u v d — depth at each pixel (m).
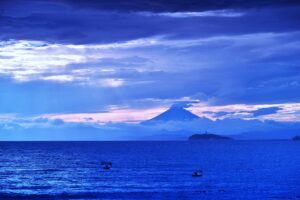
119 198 70.25
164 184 86.88
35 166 133.00
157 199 68.94
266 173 108.19
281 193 74.19
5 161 155.00
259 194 73.06
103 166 131.38
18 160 160.88
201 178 97.38
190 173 108.75
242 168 123.19
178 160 159.75
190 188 80.75
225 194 73.38
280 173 108.19
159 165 134.75
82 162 149.62
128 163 144.25
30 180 95.56
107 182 90.94
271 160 158.12
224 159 165.62
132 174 106.88
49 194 74.94
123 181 92.44
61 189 80.94
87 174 107.44
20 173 111.06
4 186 85.50
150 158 172.88
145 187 82.50
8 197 72.06
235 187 81.75
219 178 97.19
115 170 118.31
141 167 127.44
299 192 75.12
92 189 80.44
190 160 159.62
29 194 74.81
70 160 160.50
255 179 94.81
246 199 68.25
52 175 105.94
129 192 76.25
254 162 147.12
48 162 149.75
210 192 75.75
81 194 74.44
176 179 95.56
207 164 138.38
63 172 113.38
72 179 96.94
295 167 125.94
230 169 119.94
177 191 77.06
